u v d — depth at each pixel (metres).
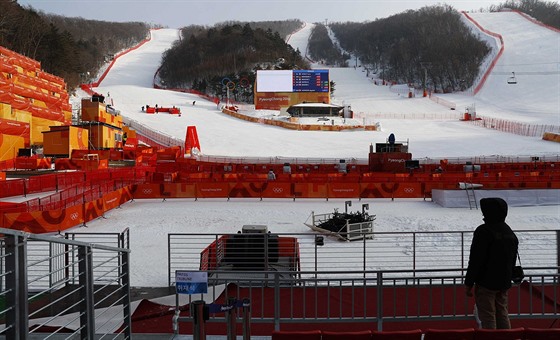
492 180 27.55
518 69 120.12
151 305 8.65
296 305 8.48
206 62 152.25
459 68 137.75
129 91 107.12
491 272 5.71
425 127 70.00
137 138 60.72
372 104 101.94
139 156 40.28
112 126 48.34
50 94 63.00
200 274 5.22
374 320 7.25
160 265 12.25
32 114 51.03
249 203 23.97
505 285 5.72
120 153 40.34
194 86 144.25
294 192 25.64
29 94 54.56
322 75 87.69
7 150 39.03
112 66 174.38
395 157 34.94
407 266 12.01
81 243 4.51
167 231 16.95
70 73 111.56
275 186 25.58
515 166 37.41
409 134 63.56
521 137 59.50
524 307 8.25
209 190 25.52
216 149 51.81
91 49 178.50
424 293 9.09
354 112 90.12
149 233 16.56
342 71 172.00
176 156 42.72
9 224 15.46
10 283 3.47
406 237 15.28
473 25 176.00
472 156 46.72
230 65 147.12
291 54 164.25
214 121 74.00
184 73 153.38
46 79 65.81
